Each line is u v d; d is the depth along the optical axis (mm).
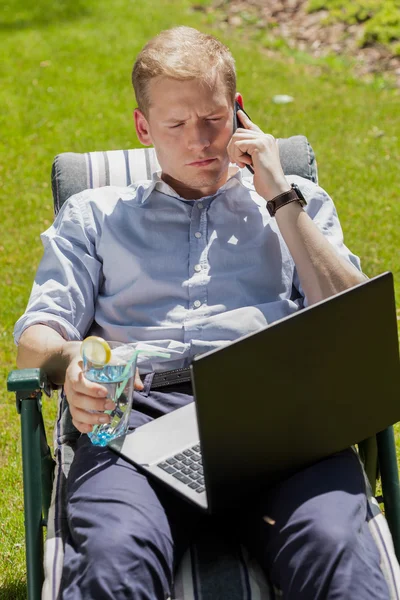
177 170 3105
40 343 2924
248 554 2535
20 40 10797
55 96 9203
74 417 2650
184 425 2789
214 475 2346
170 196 3211
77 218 3234
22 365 2945
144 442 2717
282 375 2414
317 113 8609
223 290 3102
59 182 3771
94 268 3180
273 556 2391
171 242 3170
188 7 11695
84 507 2502
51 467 2953
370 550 2393
